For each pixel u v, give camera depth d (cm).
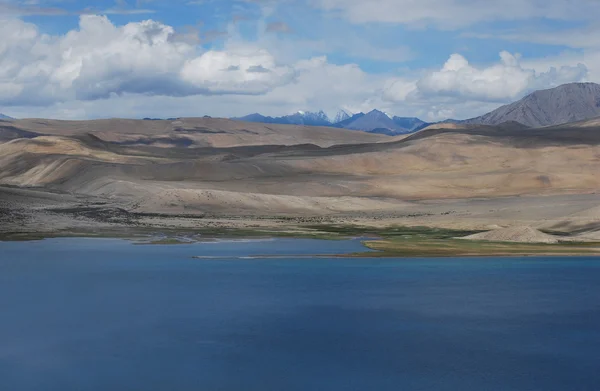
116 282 8694
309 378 5162
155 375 5178
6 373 5197
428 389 4988
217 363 5478
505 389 5000
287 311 7188
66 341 6009
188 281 8781
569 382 5147
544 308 7438
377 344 6022
